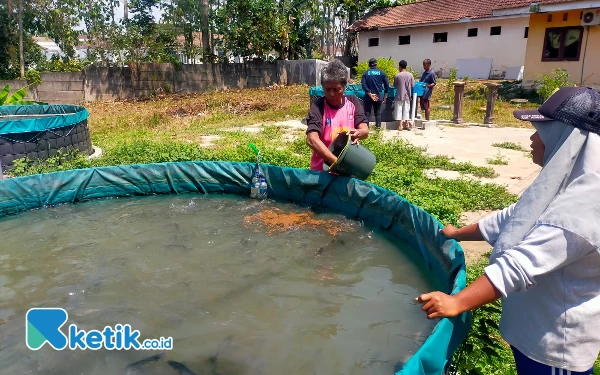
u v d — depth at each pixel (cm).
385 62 2084
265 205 606
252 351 301
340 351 301
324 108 522
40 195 623
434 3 2711
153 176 677
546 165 184
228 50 2403
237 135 1154
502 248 192
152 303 359
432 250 407
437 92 2014
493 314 337
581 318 182
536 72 1850
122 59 2122
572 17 1703
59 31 2148
